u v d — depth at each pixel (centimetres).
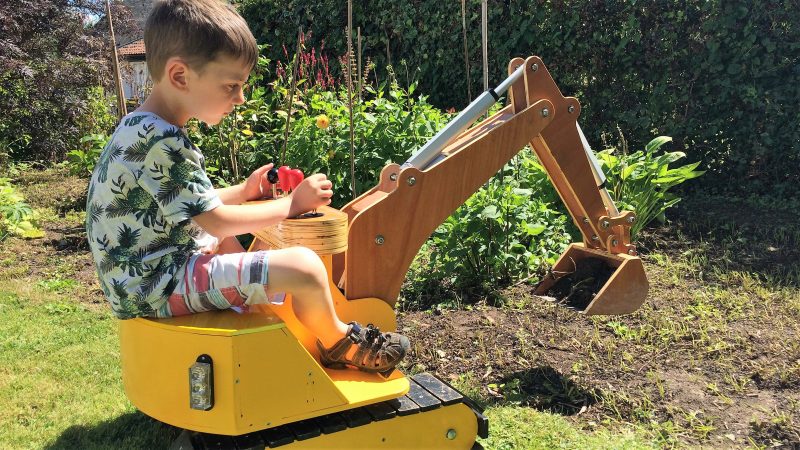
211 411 222
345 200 615
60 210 761
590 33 764
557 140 331
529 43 807
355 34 975
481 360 382
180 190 230
